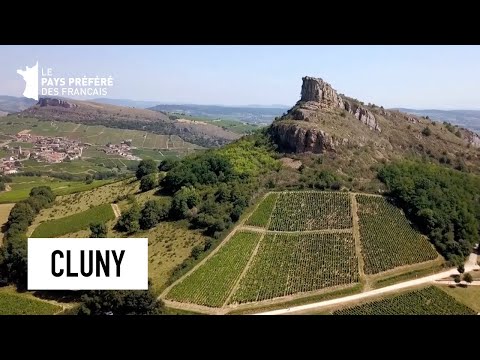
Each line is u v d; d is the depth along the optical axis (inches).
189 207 4306.1
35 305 3302.2
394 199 4414.4
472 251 4030.5
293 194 4397.1
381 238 3838.6
